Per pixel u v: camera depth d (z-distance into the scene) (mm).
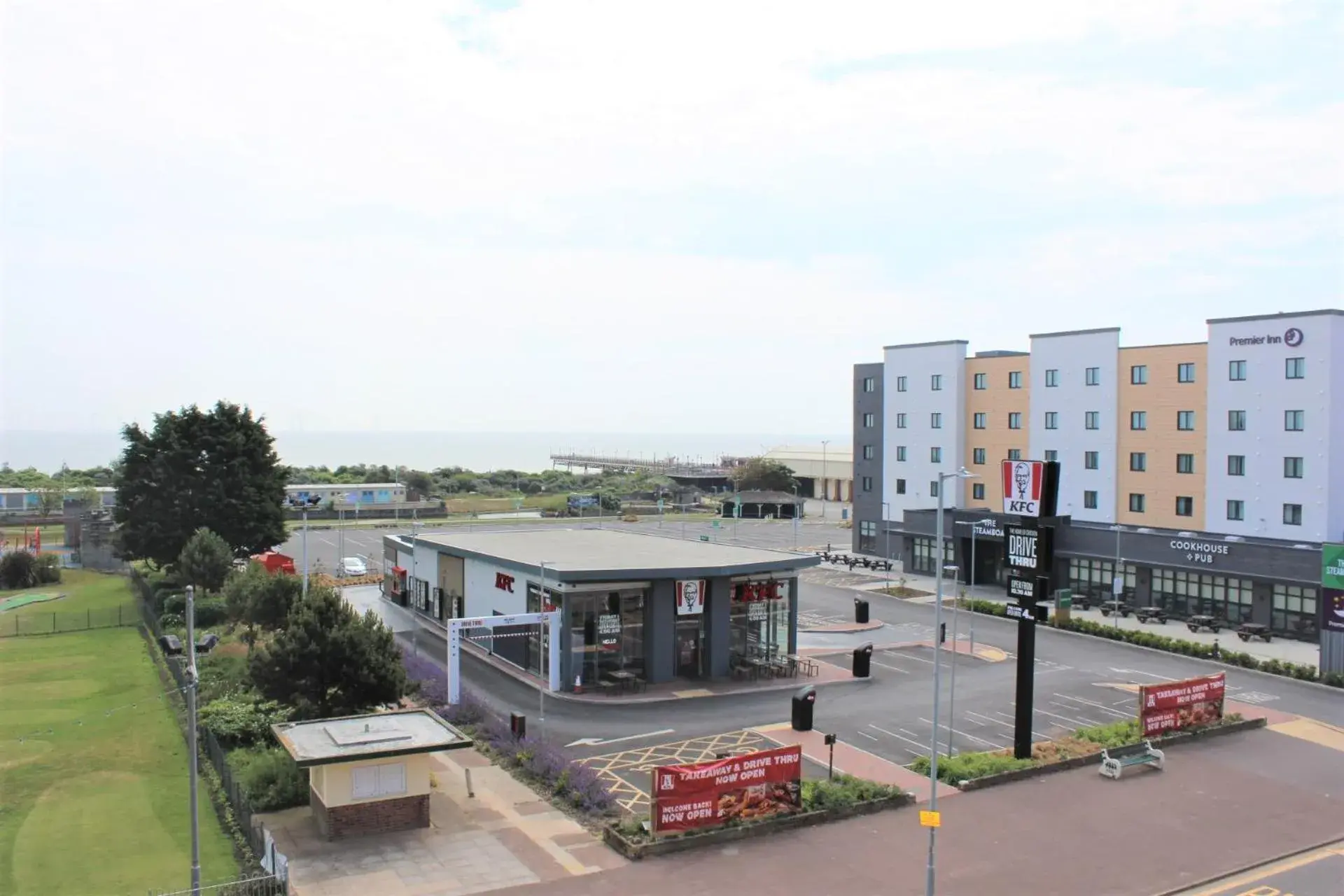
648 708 42500
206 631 56969
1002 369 83500
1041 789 33500
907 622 64250
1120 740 37375
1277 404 63844
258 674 33750
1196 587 64375
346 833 28125
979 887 25938
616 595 46281
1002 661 52562
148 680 48531
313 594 35969
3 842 28547
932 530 82500
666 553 54188
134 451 73125
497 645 52375
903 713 42312
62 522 121000
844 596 74125
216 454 74562
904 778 33906
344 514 136375
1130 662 52812
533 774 33469
